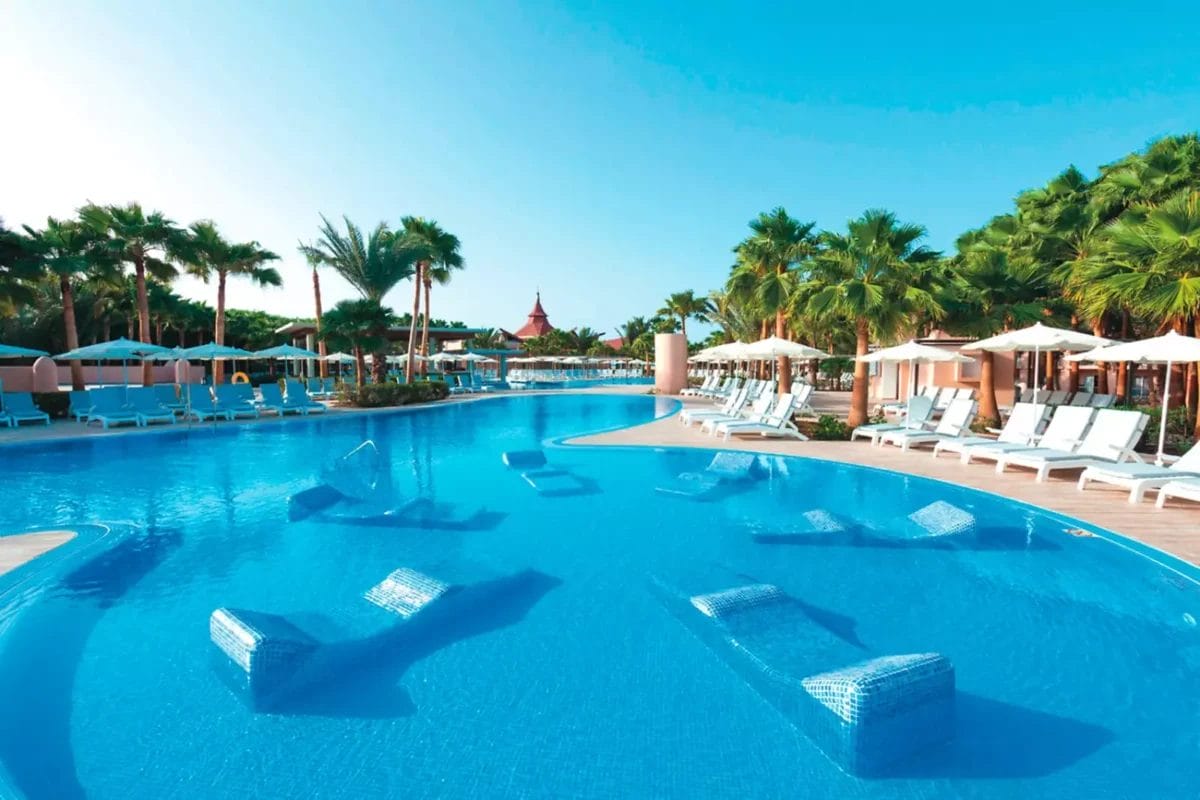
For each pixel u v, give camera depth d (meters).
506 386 38.41
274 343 49.41
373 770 2.89
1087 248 15.41
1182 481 7.03
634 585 5.17
